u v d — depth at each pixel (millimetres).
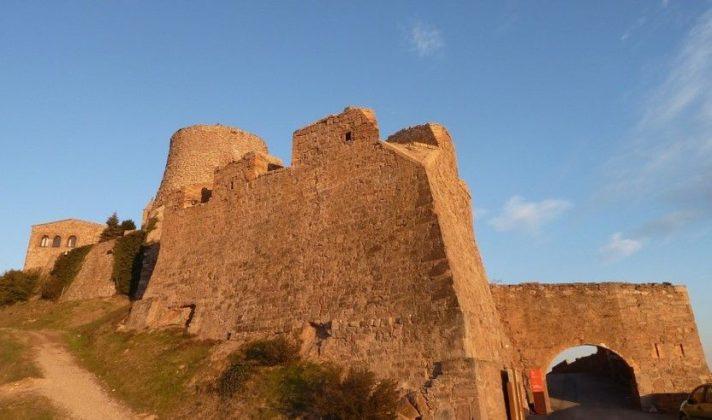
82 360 25109
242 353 20109
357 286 18781
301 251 21703
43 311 39562
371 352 16922
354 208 20719
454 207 22328
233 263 24859
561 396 27766
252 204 25656
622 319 25547
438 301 16328
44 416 17125
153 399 19094
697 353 24812
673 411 23297
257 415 16047
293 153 24609
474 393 14258
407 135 23984
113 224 61625
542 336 25719
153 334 25719
